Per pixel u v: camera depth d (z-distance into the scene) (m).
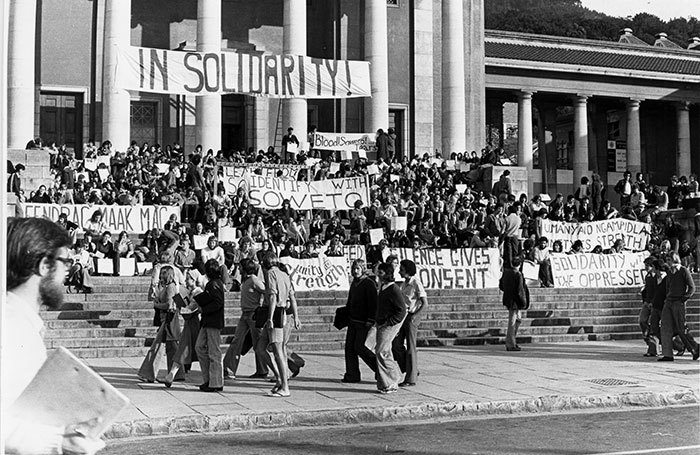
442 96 41.53
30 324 3.41
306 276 24.95
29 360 3.32
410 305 15.38
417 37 41.84
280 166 29.88
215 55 32.66
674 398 14.83
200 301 14.78
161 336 15.47
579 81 51.94
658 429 12.13
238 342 16.20
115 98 34.34
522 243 28.84
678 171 55.47
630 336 24.69
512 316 21.17
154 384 15.42
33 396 3.17
